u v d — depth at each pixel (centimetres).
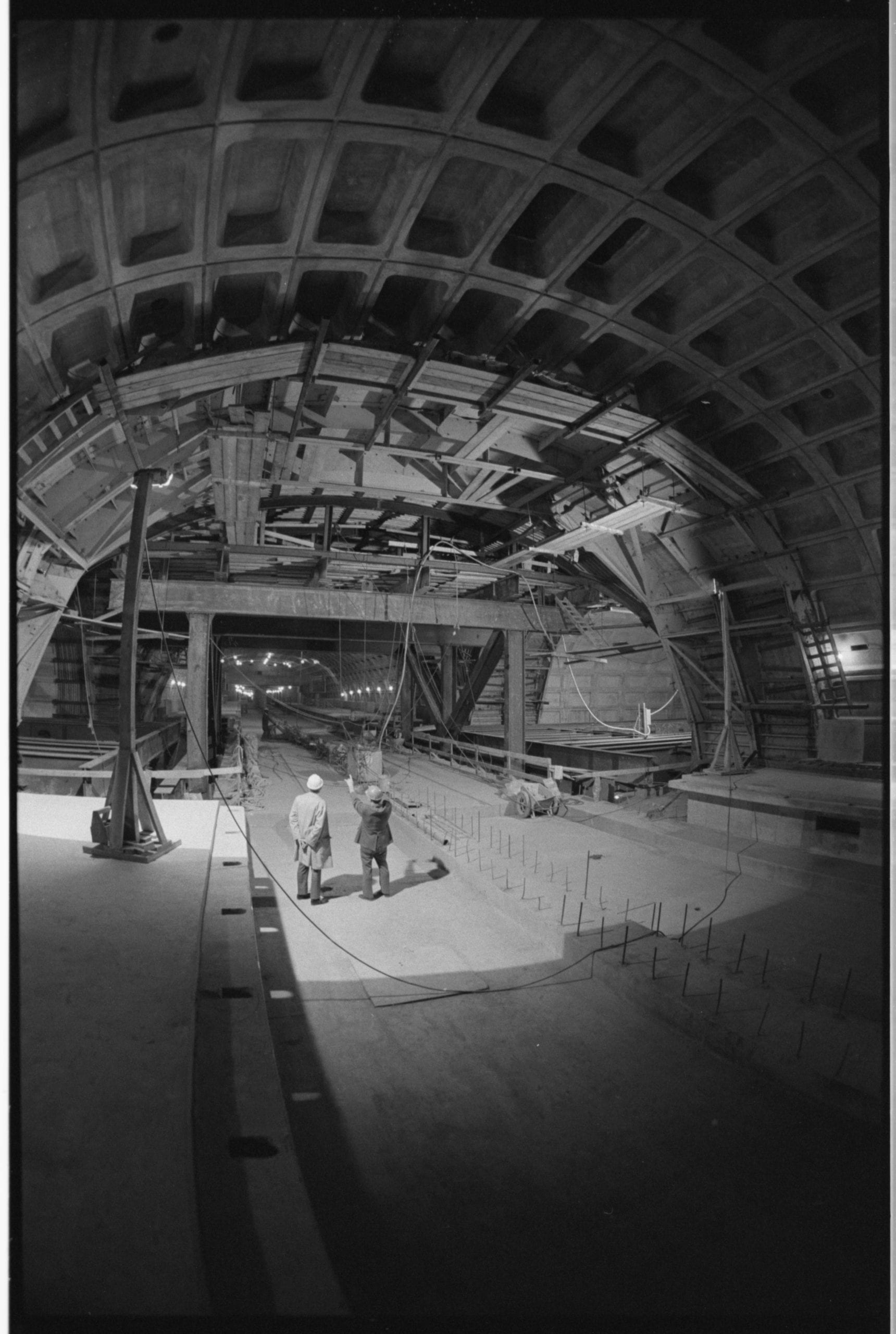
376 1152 428
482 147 573
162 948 517
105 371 684
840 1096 468
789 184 626
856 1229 371
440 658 2898
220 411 947
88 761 1308
